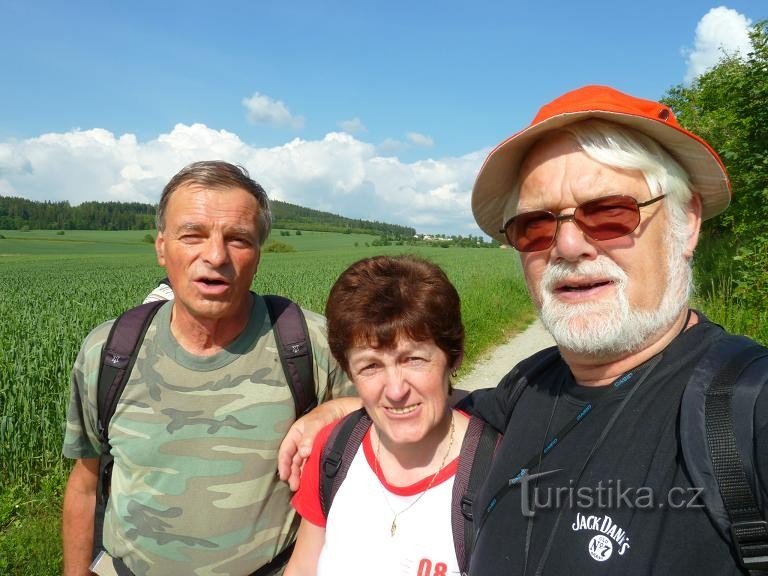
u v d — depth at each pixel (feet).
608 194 1.88
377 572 2.10
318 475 2.38
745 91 11.94
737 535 1.37
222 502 2.69
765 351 1.60
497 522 1.94
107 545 2.88
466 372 11.09
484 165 2.22
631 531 1.56
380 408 2.18
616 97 1.94
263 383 2.81
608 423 1.78
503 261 54.13
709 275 13.39
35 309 16.60
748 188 12.03
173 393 2.77
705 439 1.46
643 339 1.85
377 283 2.15
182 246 2.65
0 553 4.97
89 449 3.02
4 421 6.61
